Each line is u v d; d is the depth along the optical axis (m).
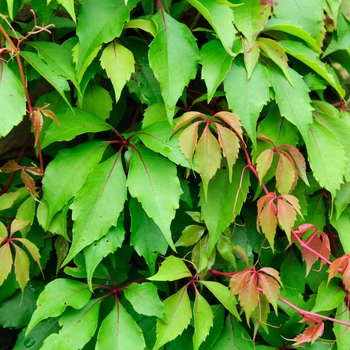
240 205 0.61
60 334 0.57
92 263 0.57
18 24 0.66
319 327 0.60
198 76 0.68
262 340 0.65
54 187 0.58
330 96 0.74
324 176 0.62
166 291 0.62
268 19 0.63
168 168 0.58
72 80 0.59
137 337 0.57
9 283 0.62
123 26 0.59
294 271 0.67
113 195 0.58
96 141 0.60
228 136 0.58
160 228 0.56
